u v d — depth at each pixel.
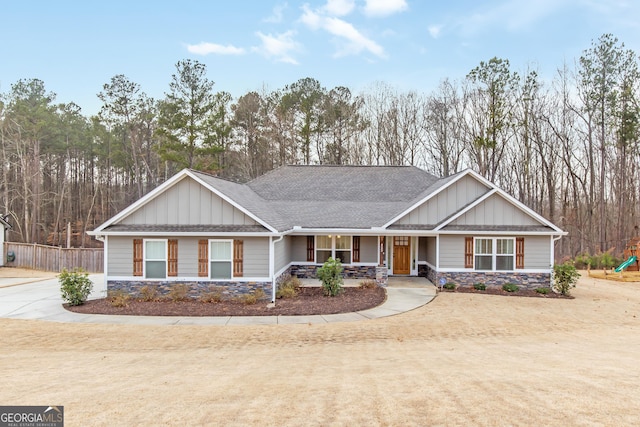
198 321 12.91
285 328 12.08
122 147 47.81
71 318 13.20
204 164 36.72
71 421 4.69
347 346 10.16
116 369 7.85
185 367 8.05
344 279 20.73
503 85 33.28
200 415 4.91
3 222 27.95
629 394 5.43
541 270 18.12
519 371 7.12
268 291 15.68
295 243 21.08
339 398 5.61
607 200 36.31
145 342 10.55
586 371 6.97
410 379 6.69
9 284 20.41
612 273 25.88
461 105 39.91
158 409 5.16
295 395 5.80
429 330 11.88
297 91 41.84
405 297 16.47
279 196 22.89
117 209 51.06
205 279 15.81
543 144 37.31
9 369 7.82
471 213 18.39
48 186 49.44
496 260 18.23
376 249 21.02
